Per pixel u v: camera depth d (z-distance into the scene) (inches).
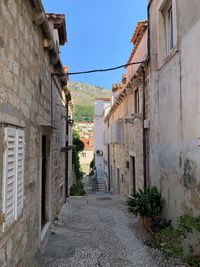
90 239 237.8
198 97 168.9
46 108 227.9
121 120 509.0
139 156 356.2
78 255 200.4
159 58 261.7
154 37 279.6
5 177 103.4
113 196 489.7
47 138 242.8
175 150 215.5
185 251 178.1
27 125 151.4
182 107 197.6
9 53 115.2
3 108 105.1
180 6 200.1
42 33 196.1
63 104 398.9
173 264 183.5
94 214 341.7
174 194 218.7
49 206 246.2
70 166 596.7
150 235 244.2
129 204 265.0
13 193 115.5
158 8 260.1
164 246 170.6
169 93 231.1
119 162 574.6
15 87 124.3
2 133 103.0
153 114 284.2
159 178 264.8
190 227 149.4
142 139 335.0
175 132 215.3
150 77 295.4
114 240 237.0
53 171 274.5
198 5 168.1
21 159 131.6
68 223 297.0
